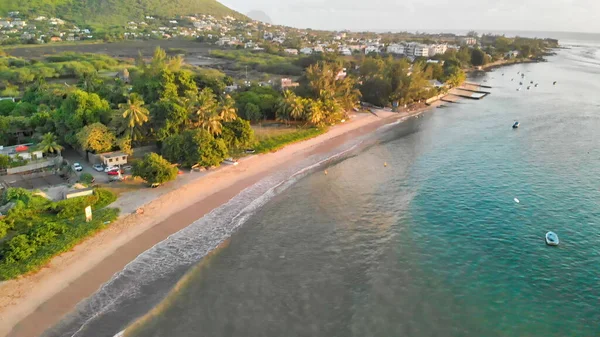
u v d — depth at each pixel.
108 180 84.88
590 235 67.00
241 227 71.00
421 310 51.03
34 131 106.81
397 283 56.19
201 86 157.25
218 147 95.12
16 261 56.44
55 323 47.59
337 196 83.88
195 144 93.25
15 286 52.50
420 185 88.56
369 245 65.50
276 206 79.25
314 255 63.00
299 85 173.88
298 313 50.69
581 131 130.88
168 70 129.88
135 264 59.00
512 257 61.56
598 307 51.12
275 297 53.56
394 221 73.06
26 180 83.62
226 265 60.25
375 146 118.50
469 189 86.00
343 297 53.50
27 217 67.00
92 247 62.00
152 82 124.94
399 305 51.97
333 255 62.97
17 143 103.44
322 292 54.50
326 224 72.38
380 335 47.12
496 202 79.50
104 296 52.38
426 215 74.94
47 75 196.38
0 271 54.31
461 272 58.34
